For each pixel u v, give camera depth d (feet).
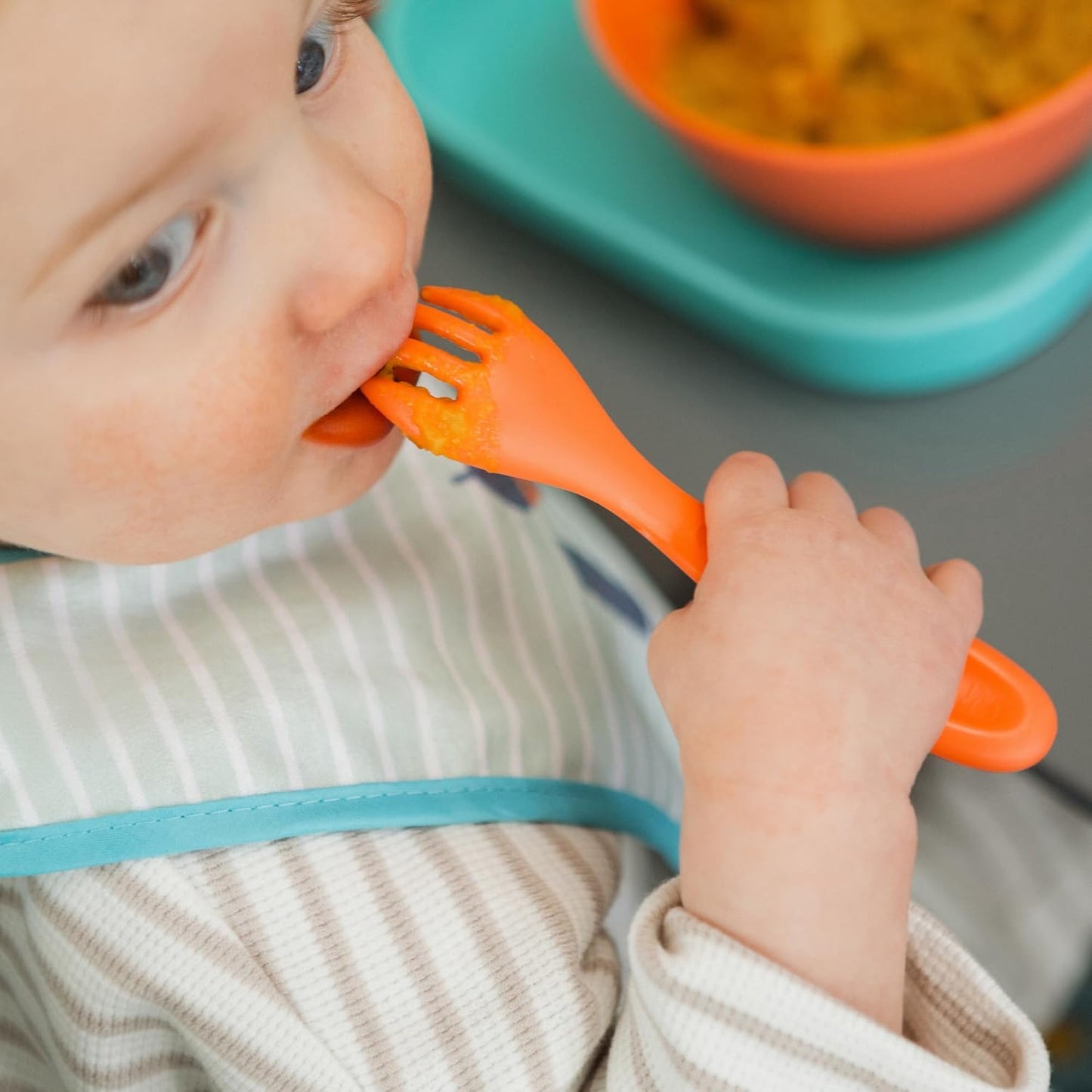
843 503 1.65
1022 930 2.49
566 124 2.47
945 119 2.10
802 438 2.25
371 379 1.50
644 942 1.44
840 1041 1.35
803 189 1.99
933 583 1.61
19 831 1.51
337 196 1.22
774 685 1.44
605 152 2.43
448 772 1.78
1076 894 2.51
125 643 1.67
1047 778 1.93
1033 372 2.21
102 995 1.55
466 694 1.86
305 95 1.34
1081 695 1.94
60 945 1.56
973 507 2.13
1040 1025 2.45
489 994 1.60
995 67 2.05
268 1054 1.53
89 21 0.95
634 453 1.60
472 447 1.53
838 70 2.12
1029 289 2.09
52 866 1.51
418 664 1.84
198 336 1.22
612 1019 1.79
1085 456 2.12
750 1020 1.35
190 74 1.01
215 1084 1.63
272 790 1.62
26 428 1.20
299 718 1.68
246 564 1.83
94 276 1.10
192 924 1.53
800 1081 1.35
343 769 1.68
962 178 1.94
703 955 1.37
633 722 2.19
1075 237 2.12
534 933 1.65
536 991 1.62
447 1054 1.56
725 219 2.32
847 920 1.39
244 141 1.12
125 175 1.02
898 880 1.42
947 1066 1.35
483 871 1.70
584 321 2.39
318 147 1.22
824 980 1.38
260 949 1.55
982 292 2.12
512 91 2.52
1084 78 1.85
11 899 1.67
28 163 0.97
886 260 2.20
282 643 1.74
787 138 2.19
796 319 2.17
